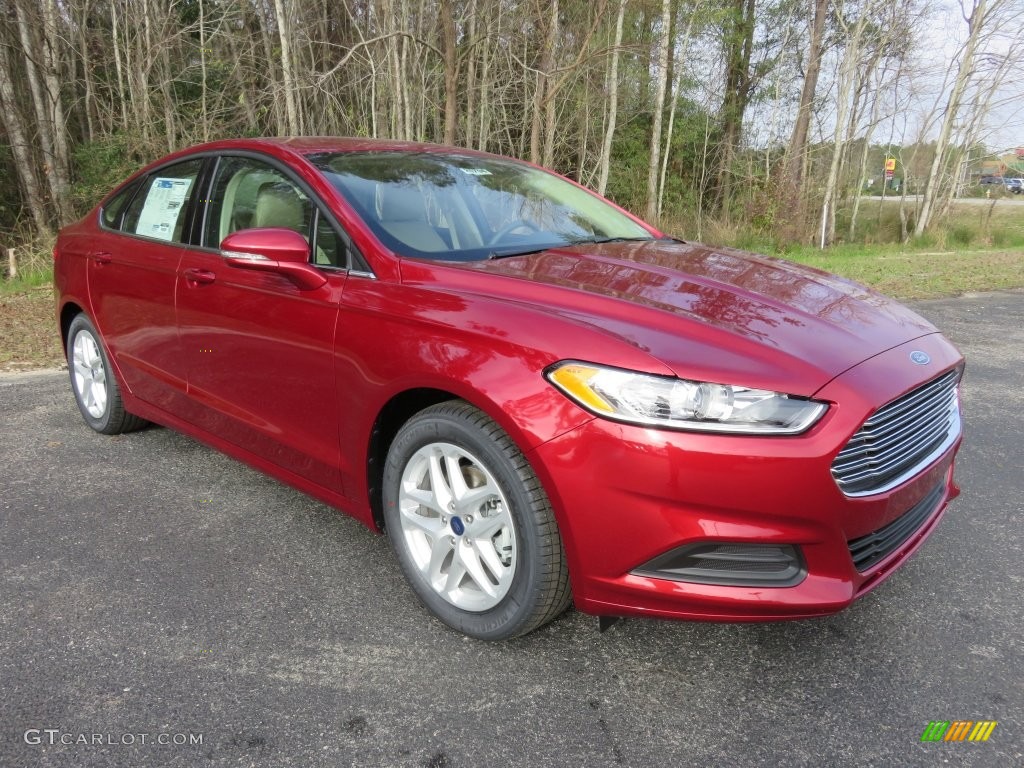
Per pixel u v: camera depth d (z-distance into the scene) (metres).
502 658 2.27
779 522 1.90
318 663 2.23
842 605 2.01
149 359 3.51
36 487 3.42
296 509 3.25
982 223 25.14
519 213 3.17
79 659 2.21
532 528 2.07
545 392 2.00
